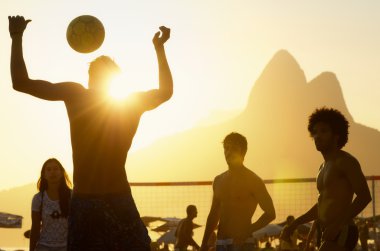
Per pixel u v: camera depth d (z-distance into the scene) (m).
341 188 10.80
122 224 8.73
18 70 8.77
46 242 14.00
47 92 8.84
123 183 8.89
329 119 11.02
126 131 8.93
